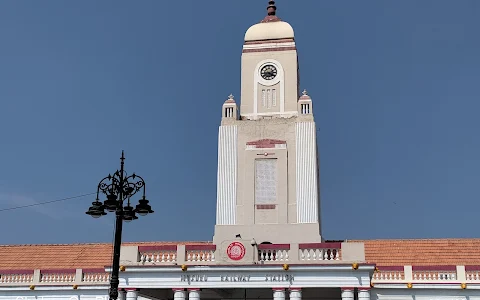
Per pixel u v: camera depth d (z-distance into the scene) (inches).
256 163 1492.4
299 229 1412.4
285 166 1476.4
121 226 866.8
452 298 1411.2
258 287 1219.9
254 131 1519.4
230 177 1488.7
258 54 1633.9
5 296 1539.1
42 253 1791.3
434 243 1685.5
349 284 1195.3
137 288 1254.9
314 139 1489.9
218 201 1472.7
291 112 1571.1
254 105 1594.5
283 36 1640.0
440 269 1435.8
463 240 1681.8
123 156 902.4
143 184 916.0
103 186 890.7
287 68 1610.5
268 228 1425.9
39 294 1526.8
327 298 1435.8
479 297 1398.9
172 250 1277.1
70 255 1768.0
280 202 1449.3
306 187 1451.8
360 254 1210.6
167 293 1400.1
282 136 1505.9
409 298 1430.9
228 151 1510.8
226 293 1450.5
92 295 1498.5
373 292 1443.2
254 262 1225.4
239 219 1451.8
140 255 1282.0
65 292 1514.5
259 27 1665.8
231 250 1242.0
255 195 1466.5
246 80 1617.9
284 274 1218.0
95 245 1811.0
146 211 897.5
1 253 1807.3
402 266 1459.2
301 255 1231.5
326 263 1203.9
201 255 1262.3
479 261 1572.3
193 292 1236.5
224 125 1533.0
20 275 1552.7
